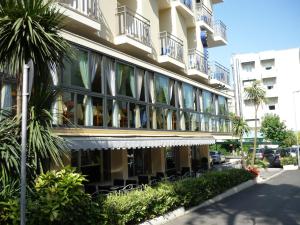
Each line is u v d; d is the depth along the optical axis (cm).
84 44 1261
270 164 4025
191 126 2116
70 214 782
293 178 2744
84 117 1251
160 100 1788
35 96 773
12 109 891
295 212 1327
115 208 938
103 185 1342
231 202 1596
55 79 1120
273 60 6969
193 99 2188
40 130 750
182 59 2025
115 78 1428
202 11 2489
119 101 1460
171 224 1145
